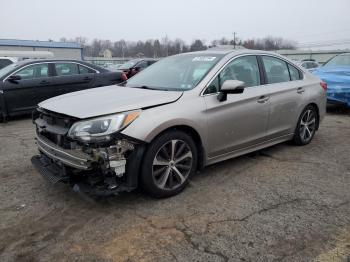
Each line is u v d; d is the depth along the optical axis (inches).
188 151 158.9
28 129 295.4
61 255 115.6
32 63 340.5
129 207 146.8
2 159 210.8
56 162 149.5
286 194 159.0
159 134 147.0
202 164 168.6
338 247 118.0
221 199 153.9
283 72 214.1
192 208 145.7
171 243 121.0
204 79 168.7
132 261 111.8
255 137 191.0
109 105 143.6
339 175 181.8
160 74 191.2
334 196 157.0
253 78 192.2
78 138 134.0
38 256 115.3
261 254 114.7
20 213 143.6
